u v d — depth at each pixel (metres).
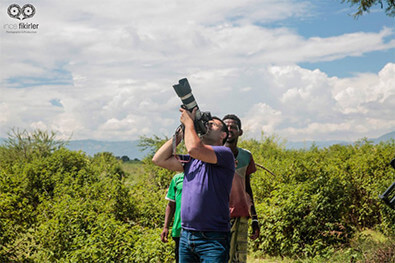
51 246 7.02
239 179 5.05
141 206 9.74
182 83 3.65
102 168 15.51
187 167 3.86
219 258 3.56
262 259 7.65
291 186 8.30
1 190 8.11
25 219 7.78
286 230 7.81
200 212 3.62
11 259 7.00
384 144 14.23
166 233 5.75
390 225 8.42
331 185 8.22
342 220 7.98
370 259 6.32
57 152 14.45
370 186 9.14
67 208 7.66
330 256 7.11
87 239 6.60
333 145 17.78
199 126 3.73
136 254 6.45
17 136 16.86
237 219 4.95
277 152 17.58
